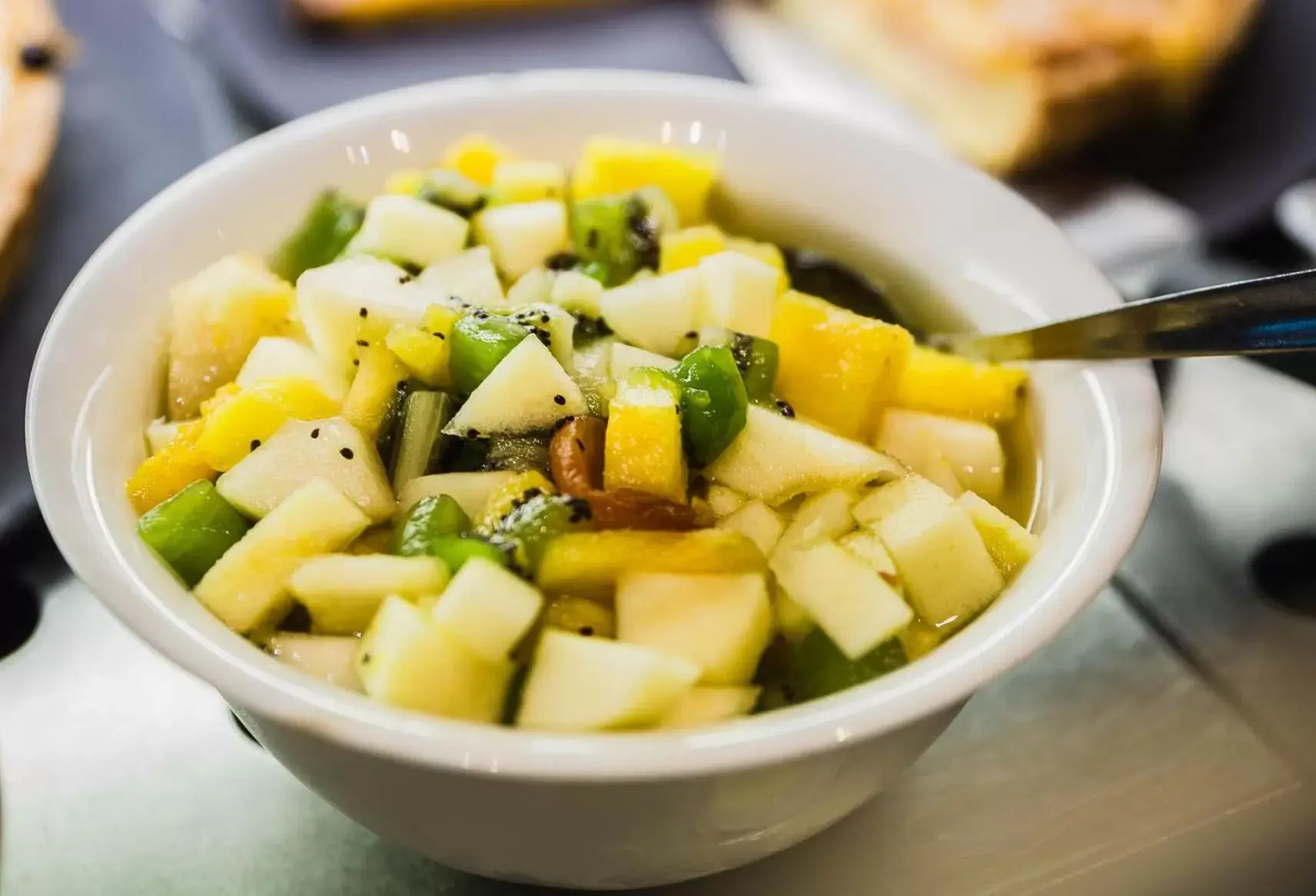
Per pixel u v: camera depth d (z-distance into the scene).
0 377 0.33
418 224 0.30
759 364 0.28
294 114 0.43
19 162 0.35
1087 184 0.46
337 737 0.21
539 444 0.26
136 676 0.29
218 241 0.29
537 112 0.32
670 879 0.25
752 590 0.24
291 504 0.25
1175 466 0.33
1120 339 0.27
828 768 0.23
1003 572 0.26
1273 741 0.28
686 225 0.32
